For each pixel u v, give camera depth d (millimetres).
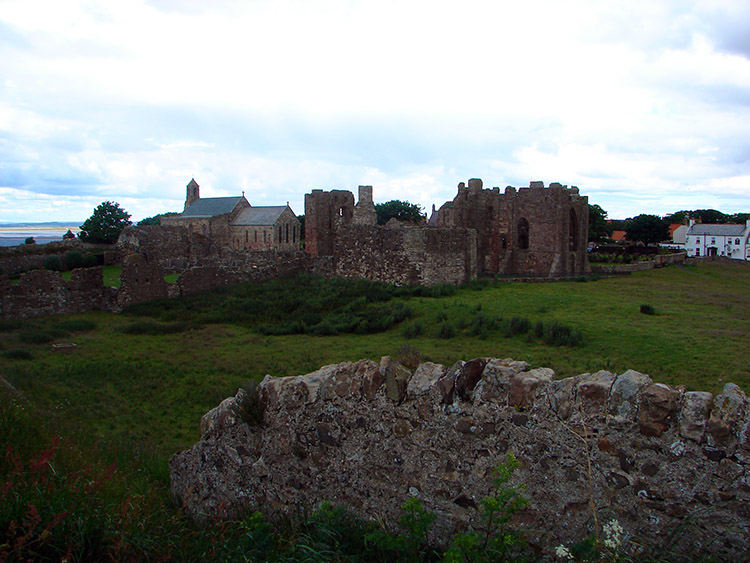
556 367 20219
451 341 26422
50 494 6477
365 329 30312
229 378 21984
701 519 5590
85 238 99000
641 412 5992
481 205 61812
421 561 6453
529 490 6469
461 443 6949
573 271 59000
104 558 5840
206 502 9188
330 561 6375
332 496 7820
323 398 7957
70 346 26719
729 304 34688
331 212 62594
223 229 93312
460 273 41938
